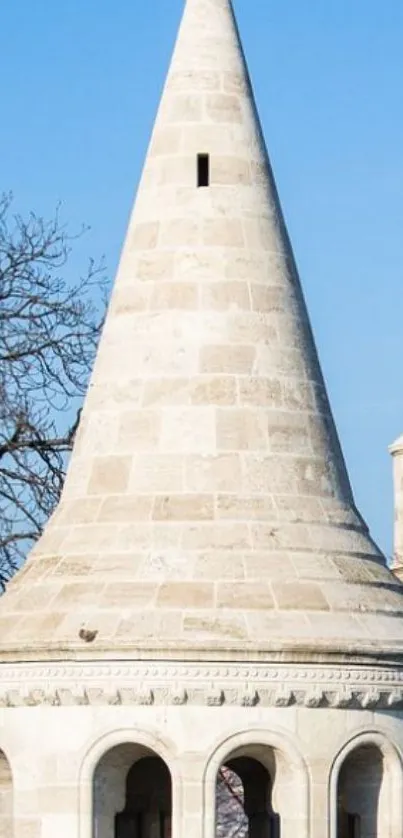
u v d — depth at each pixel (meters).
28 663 27.58
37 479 36.75
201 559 27.73
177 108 30.00
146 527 28.05
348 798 28.28
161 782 29.89
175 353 28.81
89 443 29.03
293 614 27.41
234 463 28.36
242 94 30.20
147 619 27.23
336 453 29.23
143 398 28.73
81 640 27.19
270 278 29.34
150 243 29.42
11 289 37.56
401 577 41.75
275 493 28.36
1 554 36.78
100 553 28.11
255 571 27.70
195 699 27.03
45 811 27.41
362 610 27.81
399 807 27.80
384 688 27.56
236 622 27.16
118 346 29.22
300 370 29.14
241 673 27.02
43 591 28.16
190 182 29.59
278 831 29.00
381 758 27.88
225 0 30.75
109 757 27.47
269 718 27.16
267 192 29.86
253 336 28.95
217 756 27.02
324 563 28.09
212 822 26.94
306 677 27.17
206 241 29.27
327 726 27.34
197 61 30.25
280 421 28.70
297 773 27.19
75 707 27.38
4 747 27.81
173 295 29.06
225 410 28.55
